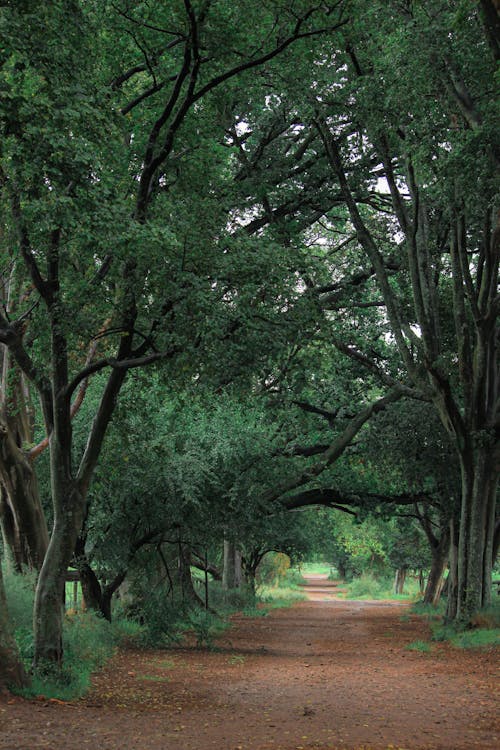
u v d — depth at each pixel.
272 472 25.41
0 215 13.31
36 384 13.94
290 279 13.98
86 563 21.59
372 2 15.95
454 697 11.77
